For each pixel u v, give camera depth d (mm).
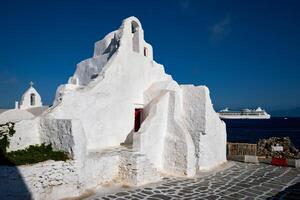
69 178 9750
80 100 12531
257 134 63312
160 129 13898
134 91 15555
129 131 15047
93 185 10820
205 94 15477
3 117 13258
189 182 12273
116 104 14359
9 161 8898
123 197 9922
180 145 13523
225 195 10469
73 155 10008
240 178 13289
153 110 13844
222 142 17703
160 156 13867
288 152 20438
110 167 11555
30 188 8836
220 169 15438
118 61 14625
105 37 18031
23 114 13992
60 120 10438
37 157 9594
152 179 12102
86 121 12773
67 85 14336
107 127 13805
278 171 15023
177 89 16078
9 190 8453
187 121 15859
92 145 13008
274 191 11109
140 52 16625
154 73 17406
